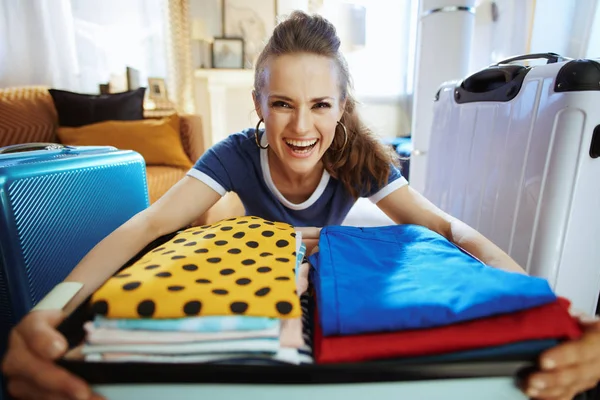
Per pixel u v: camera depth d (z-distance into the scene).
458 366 0.32
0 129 1.86
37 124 1.97
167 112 2.42
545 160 0.74
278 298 0.35
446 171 1.12
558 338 0.34
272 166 0.81
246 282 0.38
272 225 0.56
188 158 2.23
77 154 0.84
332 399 0.32
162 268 0.40
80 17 2.44
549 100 0.73
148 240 0.58
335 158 0.78
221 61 2.92
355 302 0.35
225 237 0.50
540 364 0.32
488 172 0.92
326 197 0.85
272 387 0.32
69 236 0.71
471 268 0.41
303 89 0.59
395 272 0.41
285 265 0.42
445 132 1.13
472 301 0.34
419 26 1.61
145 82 2.70
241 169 0.82
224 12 2.89
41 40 2.30
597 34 1.64
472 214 0.99
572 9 1.76
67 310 0.40
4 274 0.59
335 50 0.63
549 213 0.74
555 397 0.33
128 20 2.58
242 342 0.33
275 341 0.33
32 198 0.62
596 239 0.76
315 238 0.63
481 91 0.96
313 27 0.60
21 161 0.68
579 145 0.69
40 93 2.08
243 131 0.90
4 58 2.22
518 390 0.33
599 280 0.81
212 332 0.33
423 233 0.53
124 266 0.51
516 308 0.34
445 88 1.13
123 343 0.33
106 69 2.56
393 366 0.31
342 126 0.74
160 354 0.33
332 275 0.40
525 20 1.95
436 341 0.33
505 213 0.86
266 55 0.64
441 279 0.39
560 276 0.77
